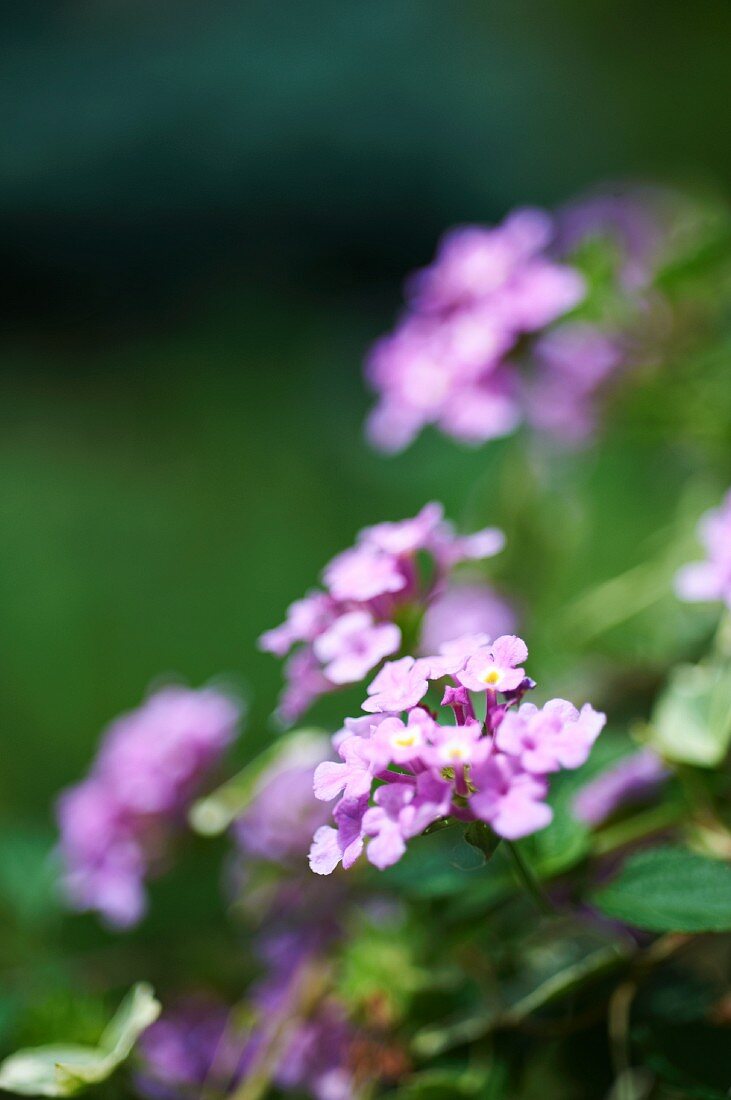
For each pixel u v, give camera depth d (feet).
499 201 6.18
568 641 1.64
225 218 6.69
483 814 1.14
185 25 7.13
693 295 1.67
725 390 1.67
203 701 1.55
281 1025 1.39
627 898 1.26
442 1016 1.37
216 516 3.81
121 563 3.67
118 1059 1.33
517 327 1.55
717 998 1.33
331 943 1.45
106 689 3.17
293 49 6.93
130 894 1.50
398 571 1.33
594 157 4.55
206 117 6.77
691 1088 1.28
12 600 3.57
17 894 1.57
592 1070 1.34
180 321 6.12
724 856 1.36
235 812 1.50
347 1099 1.37
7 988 1.50
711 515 1.49
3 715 3.07
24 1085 1.34
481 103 6.47
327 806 1.49
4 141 6.77
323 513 3.62
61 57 7.06
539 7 5.04
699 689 1.39
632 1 3.95
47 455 4.48
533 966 1.40
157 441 4.41
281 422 4.28
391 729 1.17
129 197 6.68
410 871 1.32
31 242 6.63
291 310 5.90
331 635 1.30
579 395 1.67
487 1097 1.33
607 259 1.64
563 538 1.78
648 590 1.63
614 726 1.57
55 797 2.79
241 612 3.34
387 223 6.64
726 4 3.74
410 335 1.61
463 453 3.31
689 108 3.84
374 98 6.72
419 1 6.87
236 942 1.54
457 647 1.21
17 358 5.97
